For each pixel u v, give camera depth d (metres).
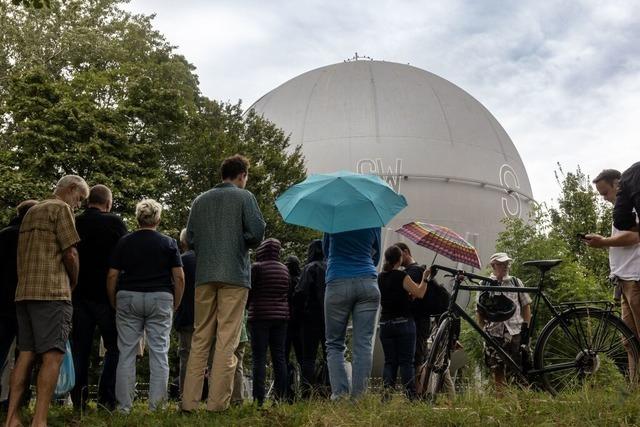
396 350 7.86
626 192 6.34
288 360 10.01
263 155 28.83
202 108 30.69
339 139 42.53
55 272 5.86
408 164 41.53
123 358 7.09
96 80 25.03
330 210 6.80
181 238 9.20
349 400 6.18
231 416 6.20
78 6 31.06
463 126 45.22
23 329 5.86
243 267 6.76
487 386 6.62
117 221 7.56
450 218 41.03
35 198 20.88
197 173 27.39
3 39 29.64
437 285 8.73
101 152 22.44
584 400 5.50
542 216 23.45
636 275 6.96
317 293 9.12
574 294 19.61
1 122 27.86
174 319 9.06
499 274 8.91
